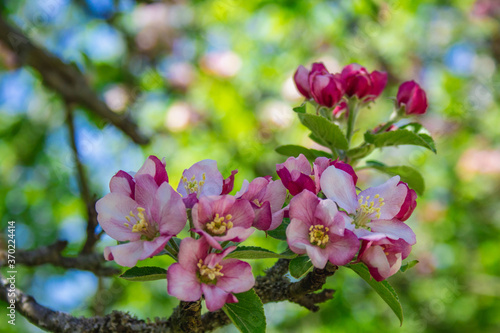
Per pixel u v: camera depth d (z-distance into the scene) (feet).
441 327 19.61
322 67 9.04
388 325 18.62
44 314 8.32
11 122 19.21
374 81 8.96
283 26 21.36
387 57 22.99
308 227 5.97
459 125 22.57
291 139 18.93
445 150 22.80
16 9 17.51
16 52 14.87
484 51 24.93
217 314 7.50
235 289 5.77
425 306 19.24
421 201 21.74
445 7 24.95
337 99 8.44
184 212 5.76
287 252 6.40
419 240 21.15
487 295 20.43
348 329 17.58
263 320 6.15
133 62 21.25
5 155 19.12
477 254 21.47
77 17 20.51
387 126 9.43
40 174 19.26
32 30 16.63
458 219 21.68
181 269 5.70
